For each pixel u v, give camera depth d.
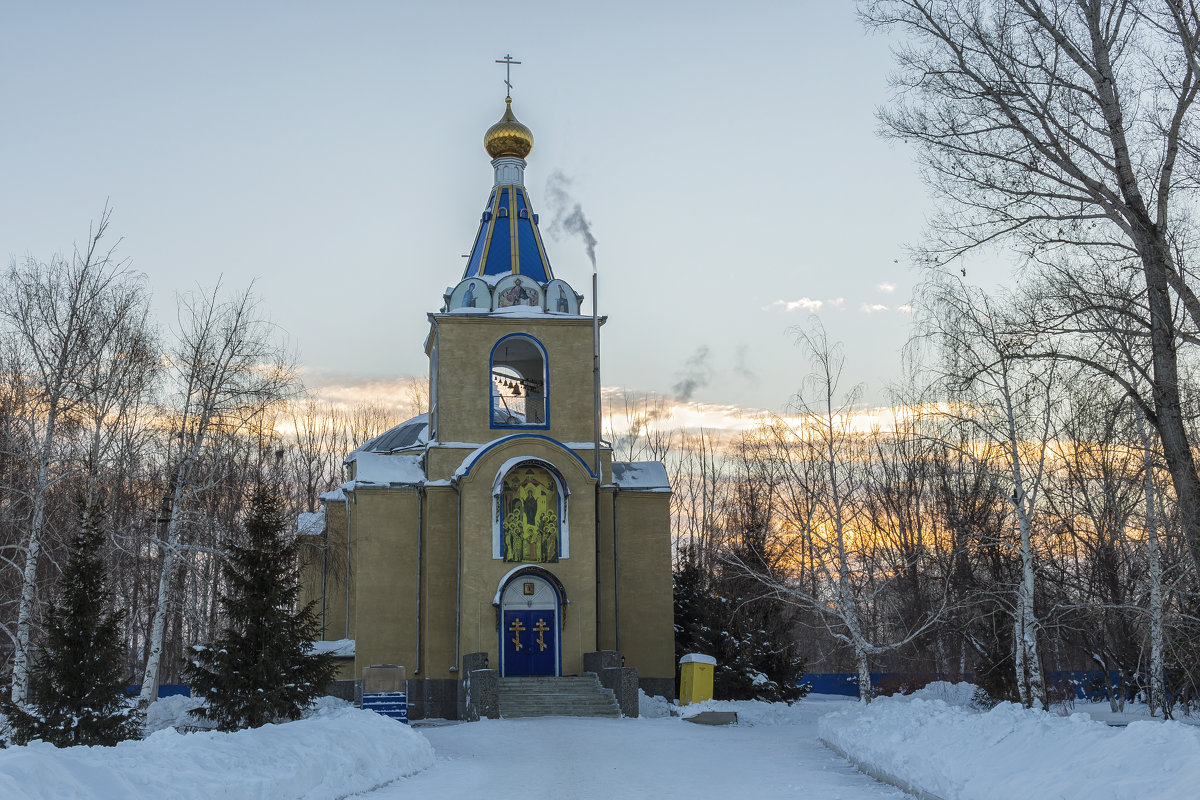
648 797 15.65
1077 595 28.61
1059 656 39.12
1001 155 20.20
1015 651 26.34
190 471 30.89
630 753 21.50
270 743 15.93
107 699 22.36
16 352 30.41
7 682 27.11
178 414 32.12
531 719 29.77
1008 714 16.45
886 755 17.25
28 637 26.50
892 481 44.44
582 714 31.02
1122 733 12.31
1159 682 24.08
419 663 35.50
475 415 36.72
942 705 20.27
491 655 33.62
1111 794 10.92
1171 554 24.83
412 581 36.09
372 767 17.48
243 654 24.75
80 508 25.73
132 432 32.81
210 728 25.95
